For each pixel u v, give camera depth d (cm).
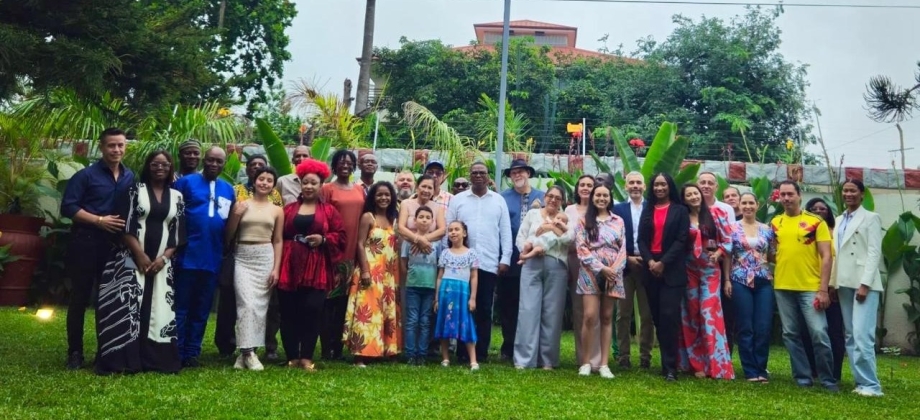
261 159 644
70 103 941
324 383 519
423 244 648
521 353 656
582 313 667
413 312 654
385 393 496
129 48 615
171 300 551
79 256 543
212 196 583
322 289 587
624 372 653
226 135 1002
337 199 646
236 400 454
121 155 561
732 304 658
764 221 952
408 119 1063
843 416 495
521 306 661
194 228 573
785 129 2025
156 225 545
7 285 962
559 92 2147
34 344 648
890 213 995
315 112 1135
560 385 562
